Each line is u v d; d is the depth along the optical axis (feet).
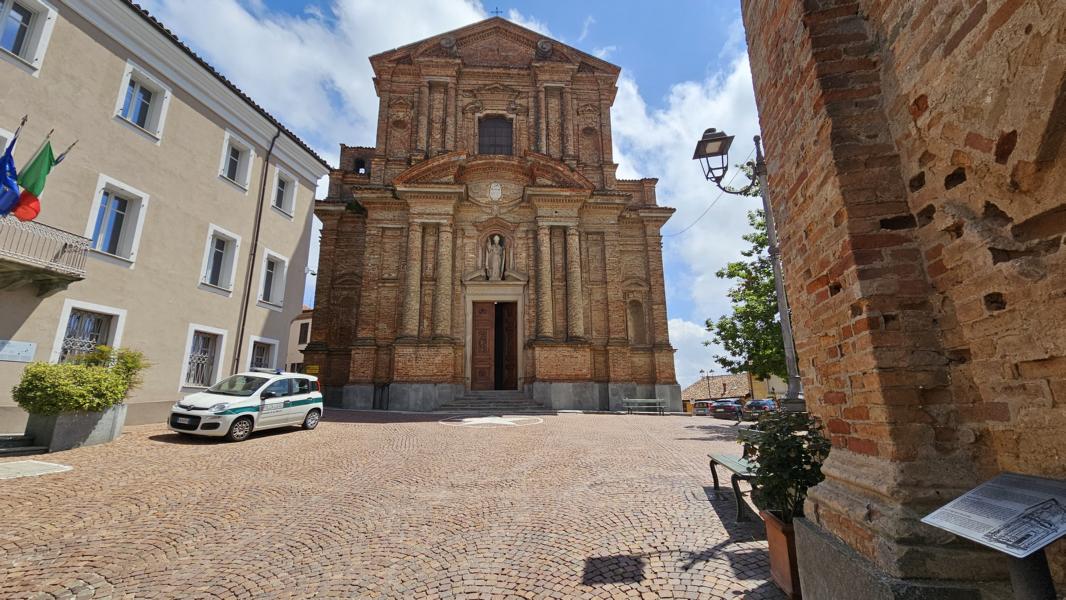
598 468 28.66
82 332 40.22
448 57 87.10
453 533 17.71
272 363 59.06
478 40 91.25
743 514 18.62
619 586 13.30
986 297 7.47
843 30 10.27
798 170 11.51
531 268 75.61
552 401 68.03
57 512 19.25
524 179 78.54
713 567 14.38
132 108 45.68
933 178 8.46
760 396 141.28
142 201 44.88
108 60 42.83
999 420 7.38
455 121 84.48
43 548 15.87
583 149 87.04
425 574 14.25
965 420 7.95
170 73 48.21
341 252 81.30
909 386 8.25
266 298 60.03
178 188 48.37
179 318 47.70
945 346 8.32
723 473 26.94
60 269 36.22
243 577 14.07
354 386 69.10
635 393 73.10
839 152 9.47
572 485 24.71
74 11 40.52
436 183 73.97
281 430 42.70
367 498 22.39
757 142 32.32
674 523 18.48
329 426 46.98
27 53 37.96
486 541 16.88
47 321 37.19
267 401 39.83
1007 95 6.62
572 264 74.28
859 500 8.73
